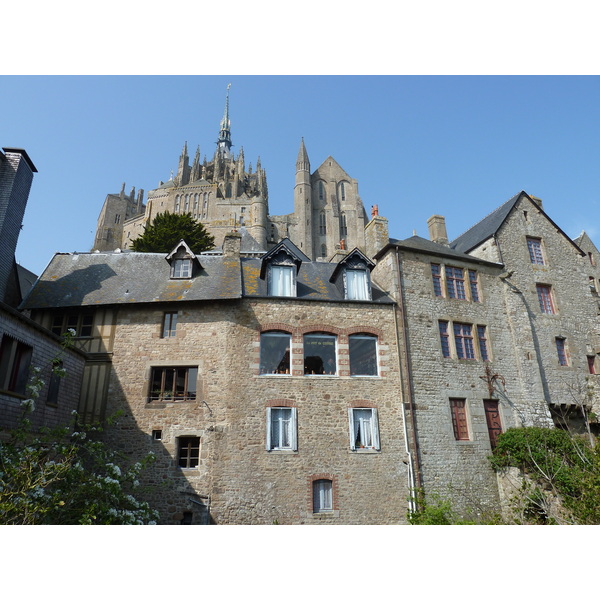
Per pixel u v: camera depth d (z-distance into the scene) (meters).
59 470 8.40
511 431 14.97
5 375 10.20
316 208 72.38
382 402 14.44
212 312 14.70
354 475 13.48
